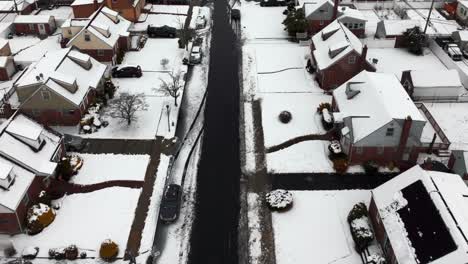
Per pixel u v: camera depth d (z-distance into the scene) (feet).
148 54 235.81
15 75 216.13
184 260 134.51
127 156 170.30
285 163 168.66
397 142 160.56
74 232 140.15
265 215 148.15
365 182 159.84
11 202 134.41
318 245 137.28
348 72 203.21
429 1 290.35
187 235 142.00
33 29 253.24
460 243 112.78
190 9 285.64
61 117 182.29
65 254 131.85
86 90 187.52
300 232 141.49
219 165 169.07
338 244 137.49
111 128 183.83
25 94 177.06
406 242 121.90
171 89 199.11
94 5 252.42
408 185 132.87
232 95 207.82
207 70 225.76
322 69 203.10
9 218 135.74
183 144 177.99
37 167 147.84
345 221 144.66
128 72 214.48
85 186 156.76
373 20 273.33
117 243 137.39
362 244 133.39
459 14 269.03
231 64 231.71
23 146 149.38
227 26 269.85
